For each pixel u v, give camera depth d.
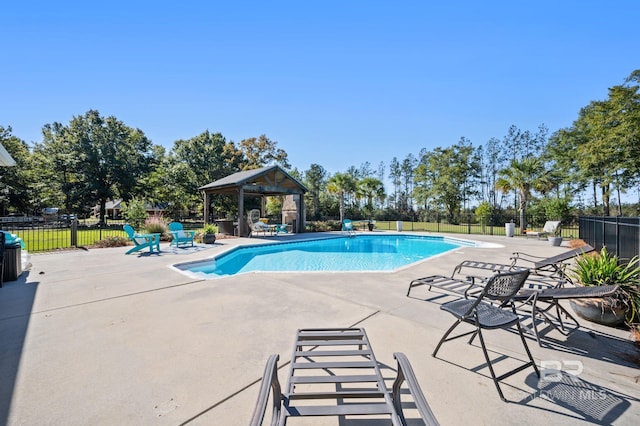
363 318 3.72
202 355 2.73
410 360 2.69
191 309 4.00
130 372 2.44
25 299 4.40
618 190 21.12
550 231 14.86
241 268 8.84
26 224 16.12
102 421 1.87
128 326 3.41
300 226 18.14
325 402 2.14
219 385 2.27
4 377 2.35
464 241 14.02
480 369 2.55
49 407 1.99
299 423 1.90
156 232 12.24
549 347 2.97
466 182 37.41
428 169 38.56
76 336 3.13
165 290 4.93
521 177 17.64
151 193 28.95
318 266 9.28
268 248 12.41
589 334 3.28
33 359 2.64
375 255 11.48
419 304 4.27
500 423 1.89
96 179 24.73
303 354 2.22
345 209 32.47
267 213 27.94
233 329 3.34
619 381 2.38
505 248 10.81
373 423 1.90
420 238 16.75
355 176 53.22
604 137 19.25
